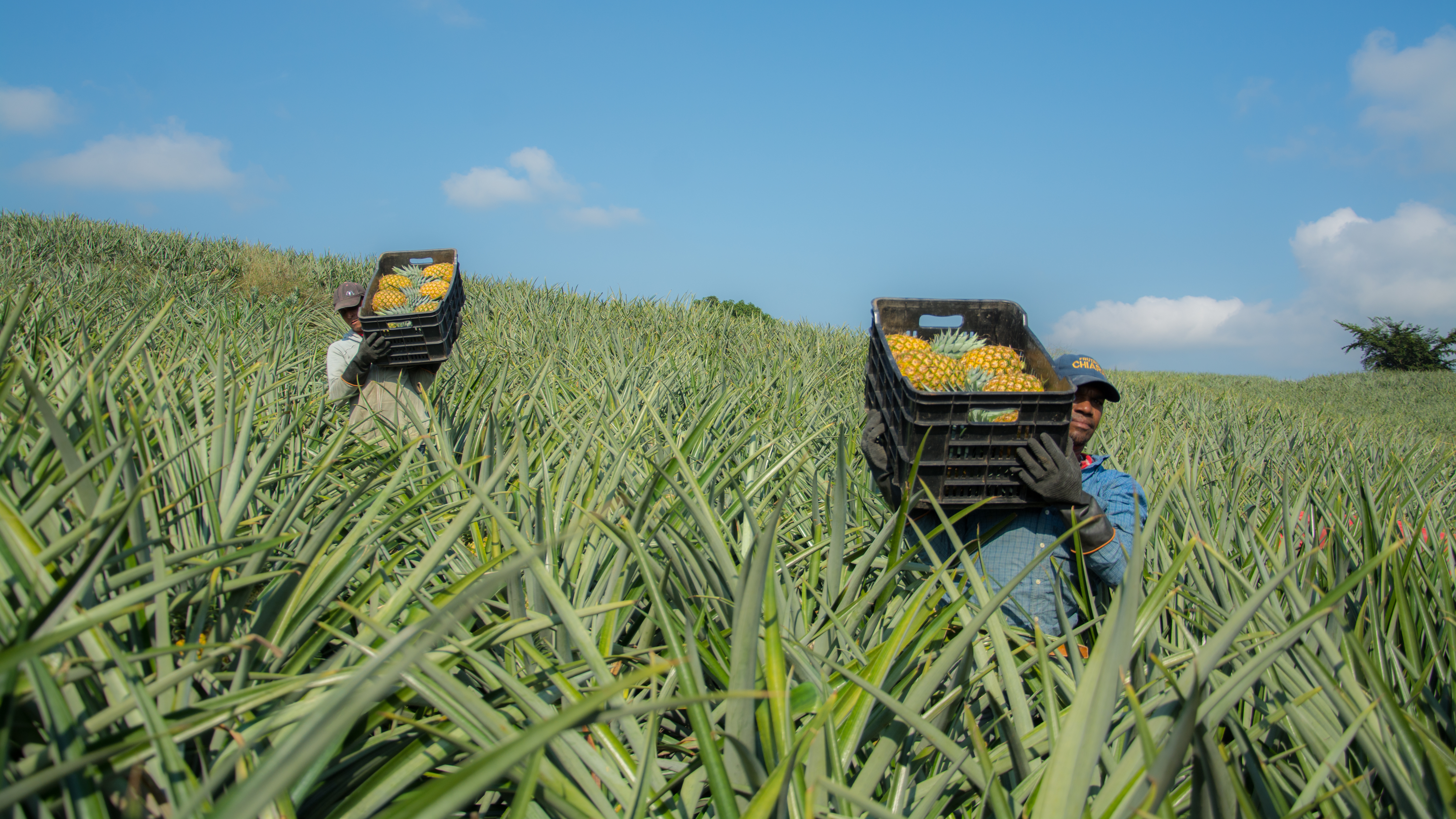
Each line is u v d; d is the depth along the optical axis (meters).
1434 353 53.69
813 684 1.73
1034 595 2.64
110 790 1.23
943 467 2.39
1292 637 1.45
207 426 2.79
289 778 0.73
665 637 1.68
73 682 1.30
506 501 2.78
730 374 8.84
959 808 1.86
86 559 1.30
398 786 1.48
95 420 1.85
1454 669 1.98
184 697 1.47
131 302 10.67
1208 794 1.40
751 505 3.40
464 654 1.74
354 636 2.21
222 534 1.95
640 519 2.19
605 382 4.14
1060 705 2.24
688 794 1.64
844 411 6.12
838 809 1.50
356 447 4.06
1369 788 1.72
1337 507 3.18
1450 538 2.80
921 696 1.59
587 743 1.60
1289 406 15.20
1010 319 2.99
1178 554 2.79
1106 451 5.73
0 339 1.97
